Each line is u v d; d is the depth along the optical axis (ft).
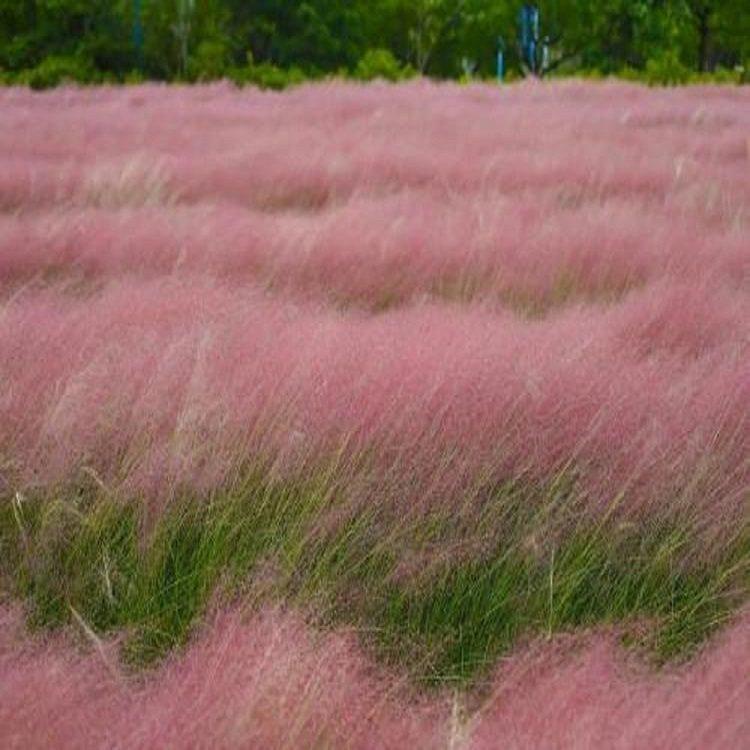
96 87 97.55
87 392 14.40
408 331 17.19
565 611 11.55
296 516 12.81
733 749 8.04
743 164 43.70
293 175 38.93
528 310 22.47
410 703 9.77
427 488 13.00
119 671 9.57
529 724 8.46
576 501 12.80
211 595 11.24
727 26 137.08
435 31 162.91
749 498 12.96
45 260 25.27
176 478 12.92
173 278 21.54
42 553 12.01
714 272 24.11
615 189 37.78
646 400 14.76
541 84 91.35
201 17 128.47
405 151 44.37
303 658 9.33
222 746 8.18
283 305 19.98
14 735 8.10
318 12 156.56
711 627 11.33
